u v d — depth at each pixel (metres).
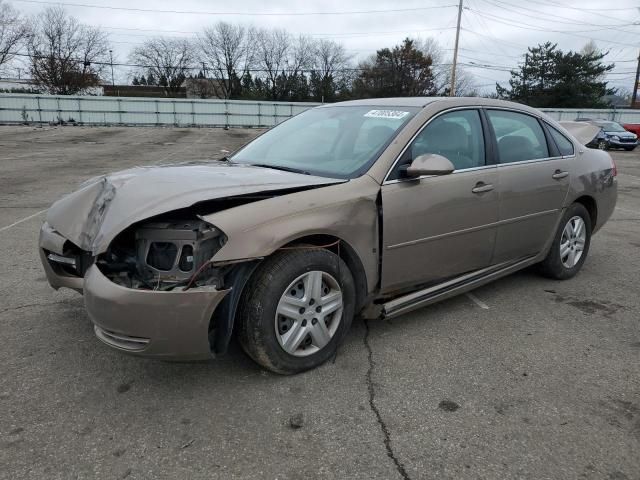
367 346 3.46
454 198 3.61
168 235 2.70
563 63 55.22
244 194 2.81
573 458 2.39
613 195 5.20
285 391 2.90
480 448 2.46
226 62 74.94
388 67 67.31
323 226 2.94
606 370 3.21
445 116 3.74
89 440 2.47
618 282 4.88
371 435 2.54
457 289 3.86
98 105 40.88
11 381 2.97
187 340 2.61
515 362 3.29
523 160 4.22
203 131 37.84
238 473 2.27
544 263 4.75
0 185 10.59
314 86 74.12
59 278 3.30
